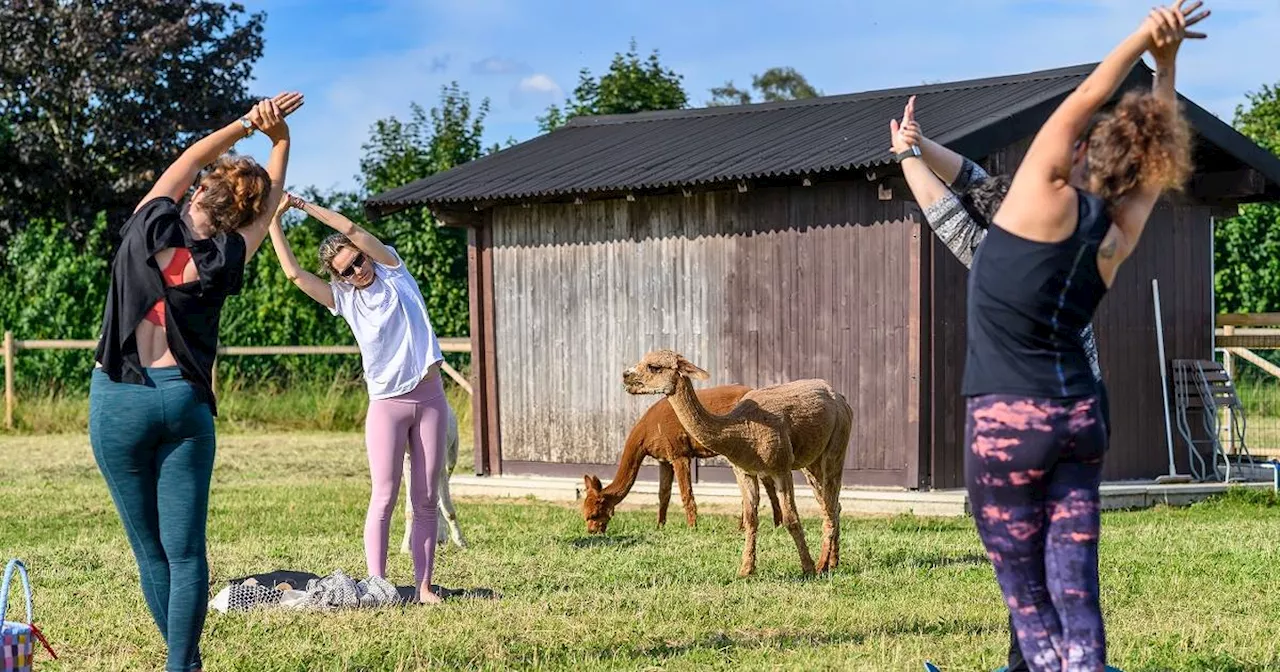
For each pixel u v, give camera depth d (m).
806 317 14.34
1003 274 4.54
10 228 35.78
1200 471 16.03
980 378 4.61
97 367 5.86
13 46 35.44
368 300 8.21
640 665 6.61
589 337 15.68
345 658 6.68
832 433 9.80
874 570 9.57
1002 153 14.09
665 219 15.19
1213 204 16.23
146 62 35.34
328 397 25.39
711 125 17.22
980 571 9.41
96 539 11.74
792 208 14.41
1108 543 10.90
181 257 5.67
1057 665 4.62
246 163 5.86
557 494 15.51
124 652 7.03
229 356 26.31
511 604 8.20
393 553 10.80
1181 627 7.41
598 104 33.09
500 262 16.28
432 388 8.39
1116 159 4.52
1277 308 27.70
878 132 14.25
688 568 9.84
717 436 9.25
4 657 5.44
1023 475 4.56
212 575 9.59
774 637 7.25
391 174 31.88
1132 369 15.39
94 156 36.38
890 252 13.83
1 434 23.94
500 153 17.61
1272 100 35.88
